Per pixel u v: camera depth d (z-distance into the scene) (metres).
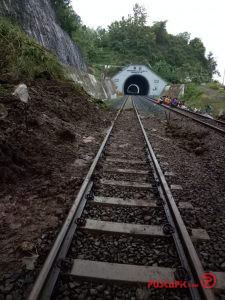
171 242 3.46
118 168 6.34
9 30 12.12
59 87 12.93
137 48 114.44
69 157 6.85
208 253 3.29
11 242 3.38
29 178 5.26
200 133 10.94
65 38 37.09
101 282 2.78
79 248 3.30
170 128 12.52
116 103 32.06
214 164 7.14
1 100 7.71
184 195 4.93
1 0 17.34
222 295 2.66
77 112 11.98
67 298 2.55
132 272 2.88
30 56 12.21
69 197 4.61
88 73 47.19
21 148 5.97
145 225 3.79
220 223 4.01
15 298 2.52
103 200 4.54
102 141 9.02
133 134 10.86
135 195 4.83
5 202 4.31
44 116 8.80
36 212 4.11
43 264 2.75
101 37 118.88
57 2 41.25
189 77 89.75
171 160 7.25
